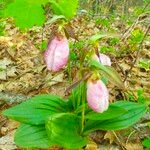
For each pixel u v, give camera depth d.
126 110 0.28
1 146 0.35
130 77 0.51
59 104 0.31
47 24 0.28
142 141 0.35
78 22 0.94
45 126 0.28
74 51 0.52
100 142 0.36
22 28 0.29
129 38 0.66
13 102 0.40
